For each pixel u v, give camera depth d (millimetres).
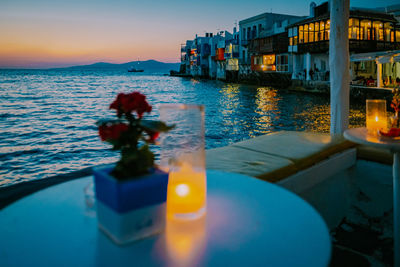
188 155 1202
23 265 917
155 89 50906
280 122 18844
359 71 29781
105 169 1117
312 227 1139
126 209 1010
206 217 1233
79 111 24859
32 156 11602
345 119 3738
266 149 2822
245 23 50906
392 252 2543
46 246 1021
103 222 1087
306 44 33656
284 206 1333
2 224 1179
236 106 26609
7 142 13906
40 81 77500
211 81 67750
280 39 38906
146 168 1089
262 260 942
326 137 3223
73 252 985
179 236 1089
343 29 3609
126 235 1024
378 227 2875
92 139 14547
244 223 1177
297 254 969
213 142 14484
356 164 3076
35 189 3910
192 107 1186
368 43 30406
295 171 2447
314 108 23688
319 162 2688
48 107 27062
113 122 1145
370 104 2283
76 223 1183
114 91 47500
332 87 3777
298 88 35750
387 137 2189
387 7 34094
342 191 3025
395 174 2176
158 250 1001
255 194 1478
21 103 29859
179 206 1204
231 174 1805
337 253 2561
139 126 1130
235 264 922
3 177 9359
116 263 928
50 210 1300
